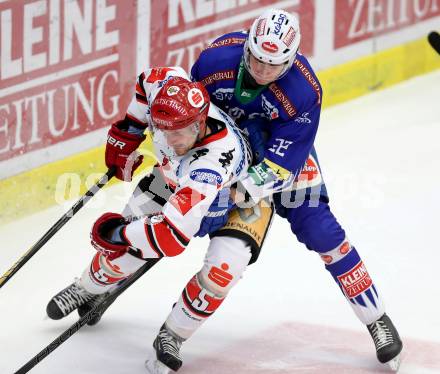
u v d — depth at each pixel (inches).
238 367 473.1
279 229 669.3
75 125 708.0
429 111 936.3
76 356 479.5
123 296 558.9
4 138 657.0
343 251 464.4
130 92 749.9
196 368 470.9
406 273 596.1
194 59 801.6
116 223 414.0
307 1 887.1
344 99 951.0
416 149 833.5
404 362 480.1
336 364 478.0
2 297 551.2
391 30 993.5
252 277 589.6
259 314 538.9
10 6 644.7
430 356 486.9
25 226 660.1
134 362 476.1
